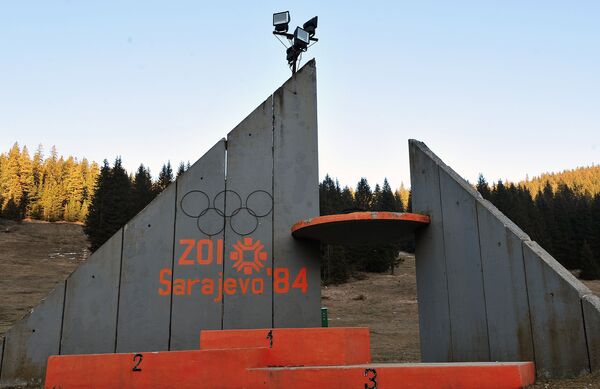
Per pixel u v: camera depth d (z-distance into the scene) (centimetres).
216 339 1098
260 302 1310
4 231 8744
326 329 1091
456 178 1200
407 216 1238
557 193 13212
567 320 889
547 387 816
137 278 1284
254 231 1348
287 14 1547
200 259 1314
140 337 1255
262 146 1405
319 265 1362
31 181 11481
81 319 1243
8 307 3619
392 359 1847
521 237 997
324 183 11438
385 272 7275
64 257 7319
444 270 1209
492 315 1045
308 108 1449
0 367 1192
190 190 1351
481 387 808
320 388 865
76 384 966
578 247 7875
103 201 8231
